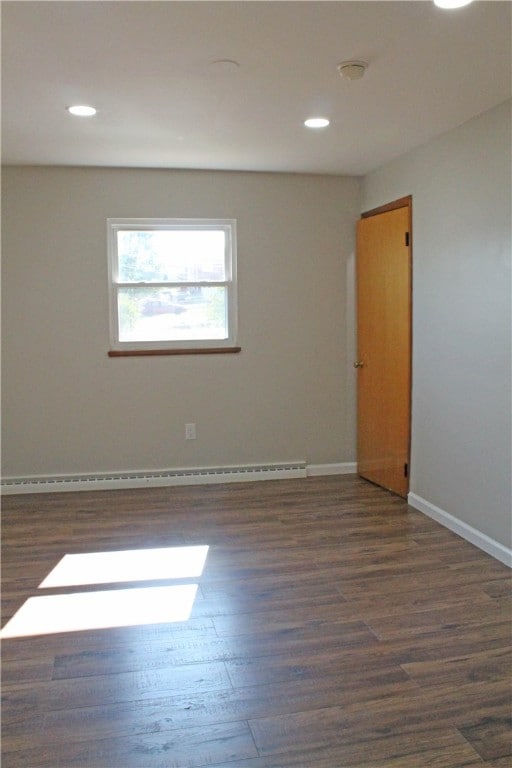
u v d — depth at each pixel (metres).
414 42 2.57
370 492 4.89
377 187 4.91
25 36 2.47
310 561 3.56
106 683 2.42
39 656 2.61
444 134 3.93
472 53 2.68
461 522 3.92
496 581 3.28
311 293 5.25
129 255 5.00
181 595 3.16
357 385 5.36
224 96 3.19
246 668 2.51
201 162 4.67
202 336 5.16
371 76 2.94
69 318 4.90
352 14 2.31
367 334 5.12
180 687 2.39
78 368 4.95
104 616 2.95
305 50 2.63
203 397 5.15
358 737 2.11
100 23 2.36
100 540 3.91
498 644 2.68
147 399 5.06
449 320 3.96
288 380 5.28
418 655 2.60
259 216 5.11
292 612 2.97
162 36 2.48
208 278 5.13
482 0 2.21
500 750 2.04
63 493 4.93
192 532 4.04
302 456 5.37
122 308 5.02
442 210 3.99
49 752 2.05
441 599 3.09
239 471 5.24
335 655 2.60
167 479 5.12
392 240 4.65
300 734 2.13
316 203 5.19
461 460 3.89
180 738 2.11
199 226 5.05
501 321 3.45
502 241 3.42
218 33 2.46
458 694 2.34
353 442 5.46
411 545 3.79
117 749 2.06
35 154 4.37
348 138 4.02
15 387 4.88
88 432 5.00
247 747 2.07
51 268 4.84
